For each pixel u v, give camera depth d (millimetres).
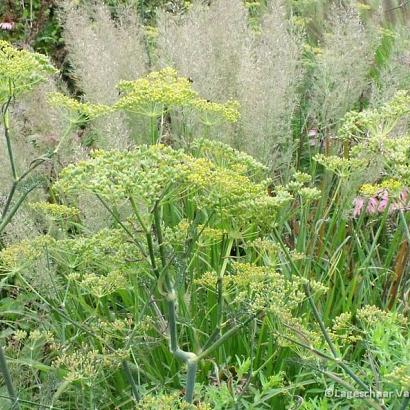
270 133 3883
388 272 3799
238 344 3322
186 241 2480
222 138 3893
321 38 5656
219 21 4504
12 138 3795
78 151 3732
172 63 4227
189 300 3307
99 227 3371
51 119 3801
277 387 3121
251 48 4434
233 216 2545
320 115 4473
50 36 6520
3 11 7117
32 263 2936
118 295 3979
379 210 3990
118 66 4312
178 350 2365
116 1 5824
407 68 4406
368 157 3145
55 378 2836
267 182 2752
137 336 2846
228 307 2752
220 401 2652
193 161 2396
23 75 2475
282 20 4551
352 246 3875
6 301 3477
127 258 2566
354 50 4242
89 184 2174
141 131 4031
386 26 5797
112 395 3355
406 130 3734
